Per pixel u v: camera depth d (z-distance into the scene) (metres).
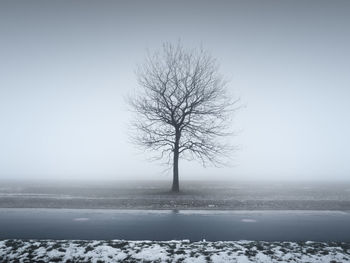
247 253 7.60
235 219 12.54
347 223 11.82
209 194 22.78
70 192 24.48
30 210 14.77
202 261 7.06
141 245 8.25
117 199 18.59
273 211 14.79
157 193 23.19
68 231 10.21
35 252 7.57
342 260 7.10
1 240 8.86
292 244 8.45
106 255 7.41
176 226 11.07
